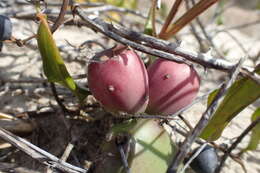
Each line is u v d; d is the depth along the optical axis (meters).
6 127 0.10
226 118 0.10
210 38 0.16
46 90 0.12
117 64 0.08
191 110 0.12
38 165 0.10
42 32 0.09
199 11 0.11
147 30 0.12
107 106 0.09
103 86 0.08
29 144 0.09
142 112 0.09
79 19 0.10
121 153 0.08
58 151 0.10
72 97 0.11
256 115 0.11
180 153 0.07
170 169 0.07
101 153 0.09
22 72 0.13
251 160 0.11
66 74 0.09
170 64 0.09
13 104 0.11
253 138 0.11
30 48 0.14
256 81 0.09
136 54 0.08
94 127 0.10
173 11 0.11
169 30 0.11
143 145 0.09
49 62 0.09
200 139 0.10
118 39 0.09
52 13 0.11
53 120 0.11
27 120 0.11
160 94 0.09
